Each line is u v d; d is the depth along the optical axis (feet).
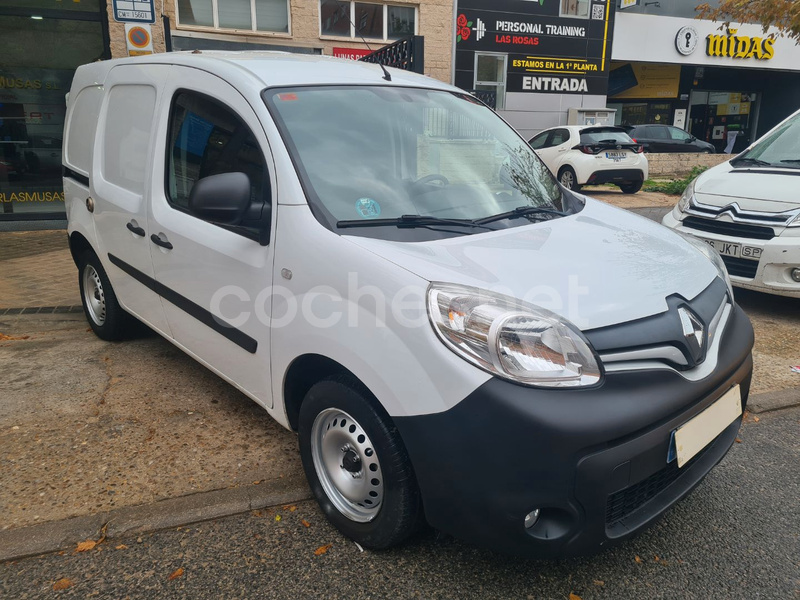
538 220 9.32
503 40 53.26
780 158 19.30
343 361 7.45
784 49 73.72
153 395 12.25
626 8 69.92
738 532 8.65
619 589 7.54
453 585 7.54
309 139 8.83
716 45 71.41
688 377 7.29
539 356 6.46
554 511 6.55
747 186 18.22
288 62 10.45
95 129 13.47
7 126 29.68
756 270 17.06
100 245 13.35
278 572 7.72
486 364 6.43
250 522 8.64
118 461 9.96
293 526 8.58
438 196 9.12
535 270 7.43
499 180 10.14
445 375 6.51
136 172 11.73
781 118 87.04
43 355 14.21
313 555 8.02
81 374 13.16
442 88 11.39
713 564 8.01
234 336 9.46
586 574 7.79
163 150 10.91
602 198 41.55
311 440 8.44
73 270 22.44
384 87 10.37
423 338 6.67
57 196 31.07
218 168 9.65
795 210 16.57
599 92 57.72
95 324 15.06
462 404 6.42
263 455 10.24
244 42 36.58
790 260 16.40
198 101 10.20
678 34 69.51
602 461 6.34
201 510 8.77
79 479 9.46
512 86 54.75
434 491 6.79
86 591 7.38
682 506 9.22
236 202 8.19
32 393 12.25
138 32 24.18
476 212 9.11
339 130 9.17
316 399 8.14
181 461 10.01
